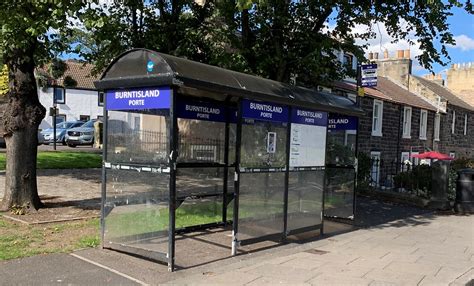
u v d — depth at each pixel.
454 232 9.42
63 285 4.98
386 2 10.95
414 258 7.03
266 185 7.16
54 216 8.23
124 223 6.30
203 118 8.24
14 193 8.52
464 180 12.33
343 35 11.30
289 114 7.54
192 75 5.80
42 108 8.77
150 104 5.91
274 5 10.56
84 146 27.72
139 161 6.29
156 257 5.92
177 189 8.02
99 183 12.48
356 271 6.12
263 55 10.96
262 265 6.21
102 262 5.90
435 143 29.70
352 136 9.89
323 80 12.10
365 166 15.62
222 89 6.14
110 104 6.42
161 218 5.93
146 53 5.89
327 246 7.65
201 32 11.41
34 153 8.71
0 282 4.95
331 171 10.20
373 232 9.10
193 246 7.10
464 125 35.12
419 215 11.62
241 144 6.65
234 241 6.63
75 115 42.16
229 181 8.80
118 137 6.45
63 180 12.66
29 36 7.77
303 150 7.94
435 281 5.84
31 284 4.95
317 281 5.59
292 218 7.79
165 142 6.14
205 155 8.40
